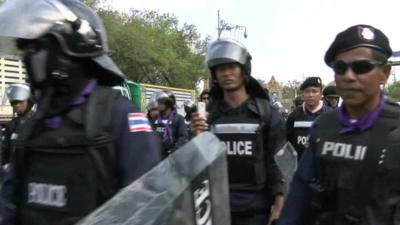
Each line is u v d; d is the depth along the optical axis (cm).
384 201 205
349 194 211
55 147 187
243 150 352
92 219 158
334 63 218
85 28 190
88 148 182
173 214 156
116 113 187
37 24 183
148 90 2052
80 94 190
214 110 367
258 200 352
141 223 152
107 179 185
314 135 231
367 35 210
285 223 237
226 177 186
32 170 196
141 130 190
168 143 778
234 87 357
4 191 206
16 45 193
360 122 211
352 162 211
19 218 205
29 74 193
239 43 360
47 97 190
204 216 169
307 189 234
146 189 162
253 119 353
